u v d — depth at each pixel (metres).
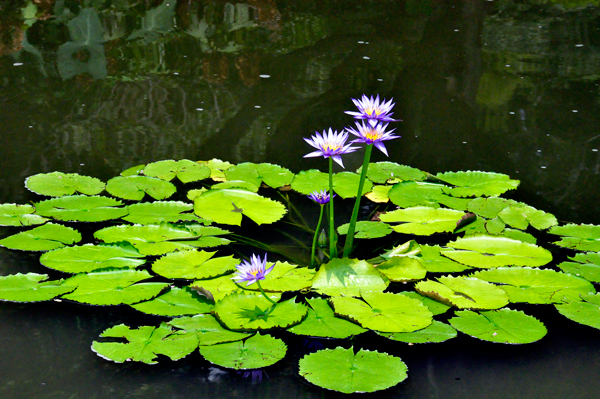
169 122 8.28
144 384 7.00
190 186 7.85
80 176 7.81
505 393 7.01
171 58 8.91
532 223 7.62
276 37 9.88
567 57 9.38
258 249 7.49
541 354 7.12
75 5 10.78
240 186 7.77
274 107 8.43
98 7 10.80
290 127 8.26
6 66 8.72
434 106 8.49
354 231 7.48
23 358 7.06
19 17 10.17
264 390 6.99
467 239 7.52
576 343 7.16
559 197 7.82
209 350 7.05
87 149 8.04
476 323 7.17
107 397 6.96
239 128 8.23
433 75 8.80
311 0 11.88
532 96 8.60
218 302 7.18
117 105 8.40
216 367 7.05
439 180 7.91
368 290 7.26
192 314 7.16
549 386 7.03
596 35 10.35
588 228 7.60
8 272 7.34
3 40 9.25
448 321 7.18
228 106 8.42
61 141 8.09
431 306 7.22
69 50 9.04
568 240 7.55
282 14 11.02
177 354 7.04
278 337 7.14
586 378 7.06
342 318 7.17
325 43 9.69
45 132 8.14
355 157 8.10
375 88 8.62
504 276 7.35
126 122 8.27
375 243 7.57
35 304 7.24
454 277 7.34
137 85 8.59
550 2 12.23
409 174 7.94
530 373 7.07
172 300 7.21
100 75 8.69
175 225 7.55
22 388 6.98
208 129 8.23
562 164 8.05
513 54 9.48
